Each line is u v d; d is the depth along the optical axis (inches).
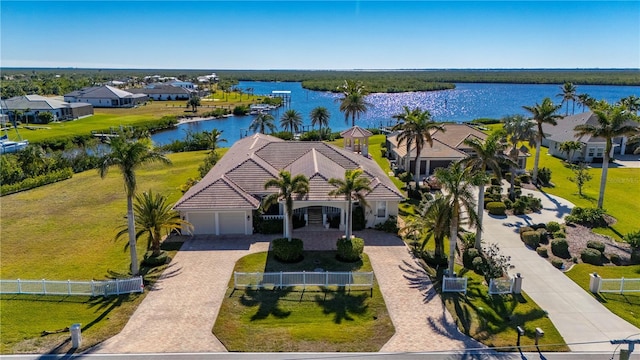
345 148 2410.2
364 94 3248.0
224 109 5329.7
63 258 1317.7
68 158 2475.4
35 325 948.0
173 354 850.8
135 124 4030.5
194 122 4773.6
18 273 1219.2
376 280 1157.7
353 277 1119.6
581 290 1117.7
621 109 1577.3
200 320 968.3
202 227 1466.5
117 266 1258.6
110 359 834.8
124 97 5659.5
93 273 1214.9
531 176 2166.6
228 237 1449.3
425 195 1800.0
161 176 2263.8
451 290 1098.7
